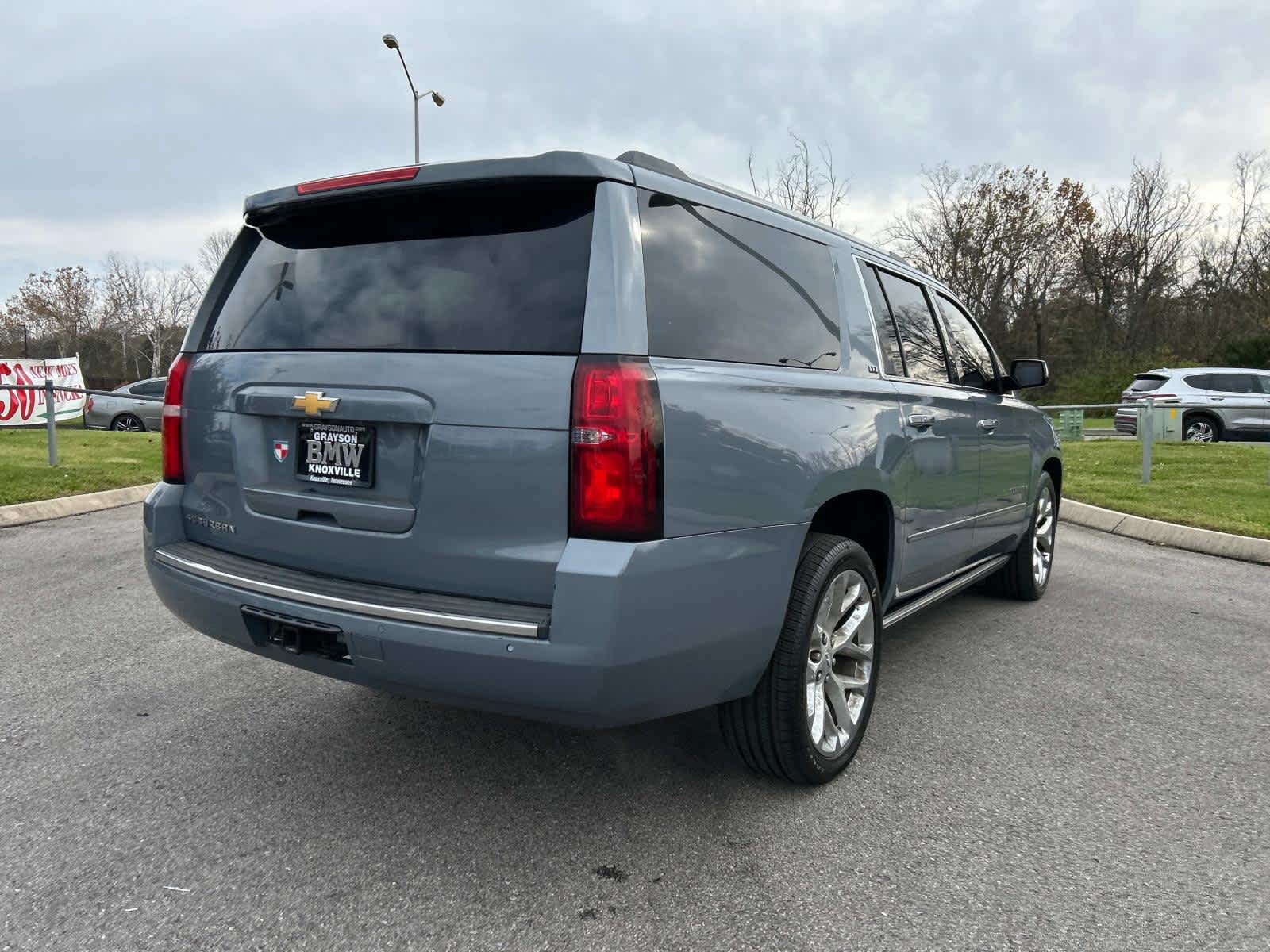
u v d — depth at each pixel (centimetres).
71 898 217
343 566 248
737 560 238
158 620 467
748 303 269
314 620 236
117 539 675
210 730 325
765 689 266
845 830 258
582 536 211
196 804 268
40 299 6262
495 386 221
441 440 227
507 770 295
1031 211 3991
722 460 233
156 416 1883
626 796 278
